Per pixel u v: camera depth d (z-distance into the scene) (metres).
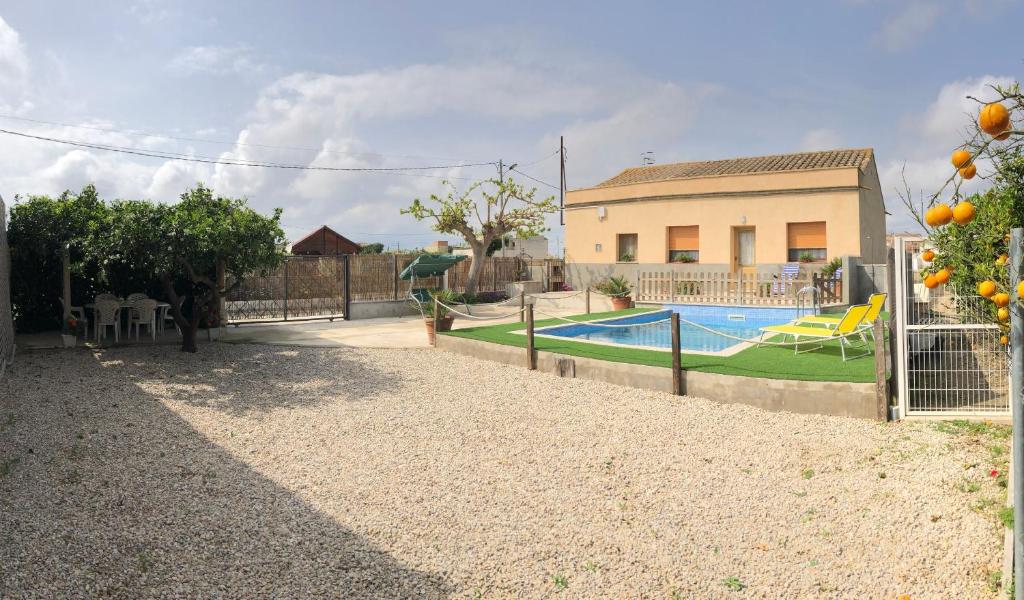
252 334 14.30
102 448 6.55
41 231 12.75
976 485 5.25
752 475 5.91
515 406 8.40
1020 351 3.20
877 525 4.77
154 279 13.91
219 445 6.85
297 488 5.69
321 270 18.66
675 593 3.96
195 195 11.88
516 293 23.17
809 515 5.02
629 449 6.69
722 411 7.84
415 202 21.66
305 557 4.40
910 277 7.17
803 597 3.89
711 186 22.12
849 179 19.70
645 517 5.08
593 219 25.23
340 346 12.62
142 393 8.81
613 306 18.31
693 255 22.91
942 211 3.08
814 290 15.52
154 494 5.46
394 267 19.97
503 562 4.36
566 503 5.37
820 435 6.84
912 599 3.78
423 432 7.38
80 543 4.49
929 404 7.29
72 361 10.59
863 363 8.71
